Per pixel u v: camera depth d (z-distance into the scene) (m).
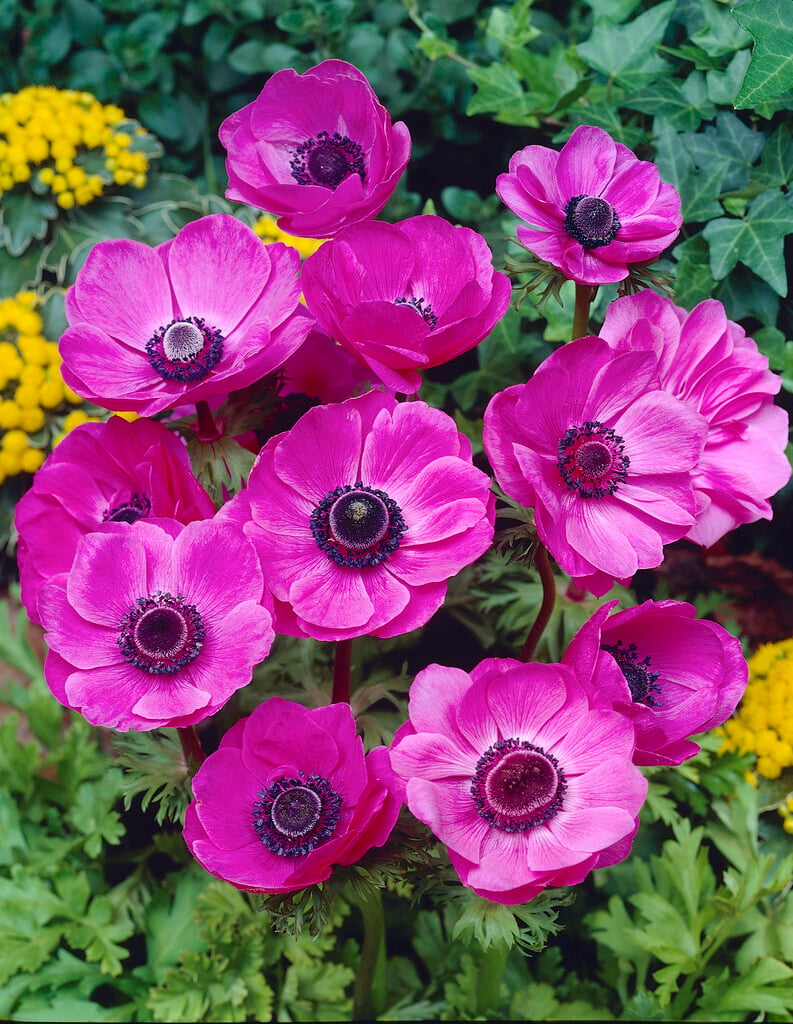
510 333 0.90
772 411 0.72
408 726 0.66
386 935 0.88
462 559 0.66
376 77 1.07
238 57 1.10
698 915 0.82
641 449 0.68
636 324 0.67
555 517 0.66
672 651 0.68
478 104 0.90
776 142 0.83
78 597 0.67
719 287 0.84
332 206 0.69
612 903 0.84
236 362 0.67
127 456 0.70
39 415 1.01
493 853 0.66
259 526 0.67
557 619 0.83
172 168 1.21
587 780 0.65
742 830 0.85
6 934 0.84
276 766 0.67
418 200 1.04
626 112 0.87
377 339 0.67
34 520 0.70
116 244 0.70
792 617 0.94
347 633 0.66
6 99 1.06
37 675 0.93
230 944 0.83
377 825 0.65
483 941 0.67
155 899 0.86
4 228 1.07
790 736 0.85
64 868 0.86
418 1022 0.83
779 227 0.82
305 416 0.67
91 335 0.69
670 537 0.68
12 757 0.89
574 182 0.70
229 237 0.70
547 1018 0.83
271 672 0.78
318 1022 0.83
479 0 1.03
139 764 0.73
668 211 0.70
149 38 1.12
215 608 0.67
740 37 0.83
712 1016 0.82
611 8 0.86
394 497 0.68
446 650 0.90
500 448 0.66
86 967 0.85
